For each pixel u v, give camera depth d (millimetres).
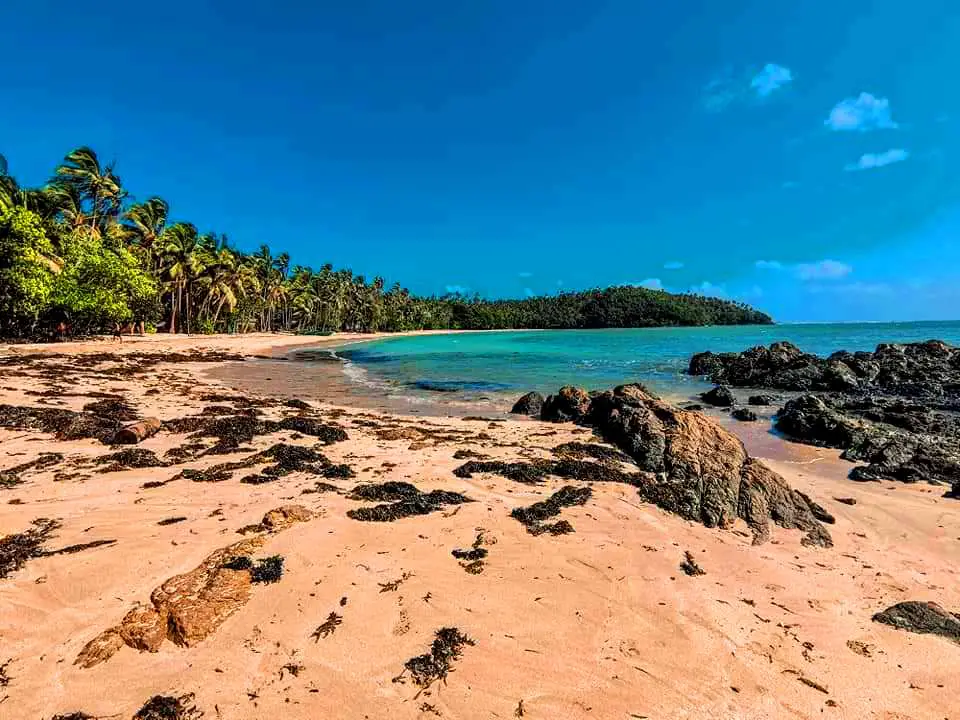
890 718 4066
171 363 32156
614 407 14039
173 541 6176
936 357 32156
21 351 31016
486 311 162875
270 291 90125
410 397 20797
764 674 4469
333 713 3742
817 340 71625
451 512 7637
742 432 15484
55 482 8273
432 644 4543
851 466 11867
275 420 14555
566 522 7457
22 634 4418
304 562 5770
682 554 6746
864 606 5750
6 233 33031
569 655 4535
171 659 4191
